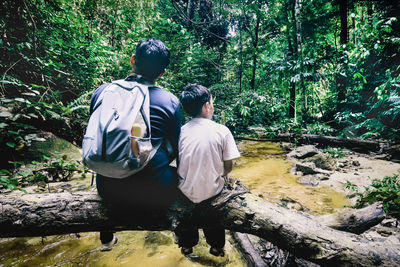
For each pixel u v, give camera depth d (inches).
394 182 122.1
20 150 132.3
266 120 351.9
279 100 305.3
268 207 58.0
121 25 212.7
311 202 109.6
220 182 58.1
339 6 301.7
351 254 46.0
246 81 376.5
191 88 58.0
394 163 163.2
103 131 40.8
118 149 40.6
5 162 129.0
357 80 279.6
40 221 54.7
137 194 50.4
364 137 240.8
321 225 53.7
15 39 158.7
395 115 227.8
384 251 45.8
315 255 49.0
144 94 46.0
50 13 169.5
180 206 57.6
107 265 67.1
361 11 353.1
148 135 44.0
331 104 366.6
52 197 59.2
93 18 214.1
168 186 53.3
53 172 124.1
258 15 319.0
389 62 269.6
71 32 184.5
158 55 49.5
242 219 56.6
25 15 160.6
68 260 68.9
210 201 58.6
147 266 66.8
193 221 58.4
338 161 175.2
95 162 41.9
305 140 233.5
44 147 142.2
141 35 225.3
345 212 67.1
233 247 75.8
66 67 182.7
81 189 112.6
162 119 48.6
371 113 273.1
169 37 269.7
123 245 76.5
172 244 77.2
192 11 356.8
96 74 194.5
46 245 75.7
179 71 271.3
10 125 132.0
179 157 55.3
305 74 260.7
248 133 290.5
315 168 152.9
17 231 54.6
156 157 49.6
